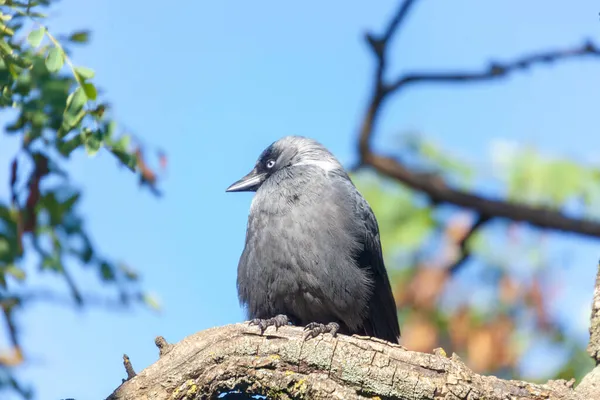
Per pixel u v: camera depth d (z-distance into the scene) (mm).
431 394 9258
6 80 9508
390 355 9453
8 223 10258
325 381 9406
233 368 9516
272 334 9672
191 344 9727
